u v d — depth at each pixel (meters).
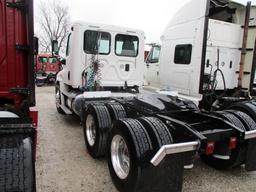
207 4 5.89
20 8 2.87
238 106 4.66
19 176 2.04
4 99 3.06
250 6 6.24
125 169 3.12
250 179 3.68
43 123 6.62
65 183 3.39
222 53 6.65
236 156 3.59
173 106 4.26
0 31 2.85
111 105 4.30
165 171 2.72
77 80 6.04
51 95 12.69
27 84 3.01
